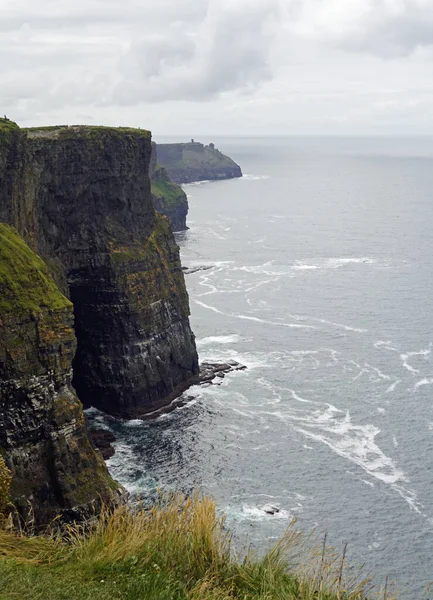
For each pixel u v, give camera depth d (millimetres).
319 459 85938
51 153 97188
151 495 77625
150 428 96625
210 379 112625
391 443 89938
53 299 75562
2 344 69812
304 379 111812
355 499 76938
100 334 104188
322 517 73312
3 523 30609
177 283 115938
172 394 107562
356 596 22969
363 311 151375
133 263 106188
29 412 70625
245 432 93688
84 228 104312
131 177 109812
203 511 24703
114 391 102875
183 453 88250
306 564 24766
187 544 23594
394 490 78938
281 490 78812
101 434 93500
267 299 162750
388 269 194625
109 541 23969
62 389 74000
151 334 106312
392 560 66188
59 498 70625
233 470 83562
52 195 99188
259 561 23859
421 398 103500
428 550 67875
